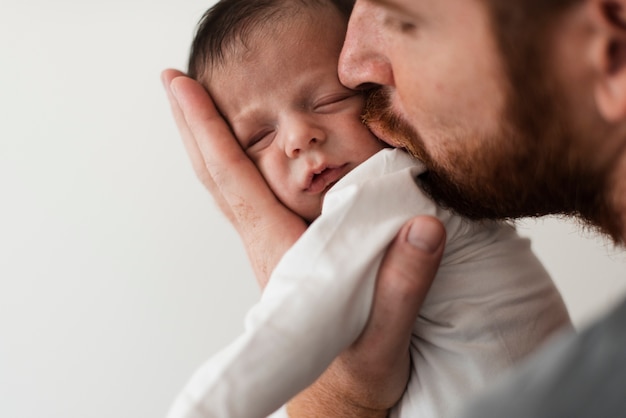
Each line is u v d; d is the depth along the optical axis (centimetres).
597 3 67
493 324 107
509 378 56
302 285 96
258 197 121
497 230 111
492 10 74
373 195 100
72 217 253
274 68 121
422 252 96
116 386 250
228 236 246
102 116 251
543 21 70
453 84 80
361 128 117
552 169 77
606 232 81
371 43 97
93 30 254
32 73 254
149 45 250
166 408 248
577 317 217
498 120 79
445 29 79
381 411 111
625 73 68
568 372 52
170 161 248
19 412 252
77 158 253
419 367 109
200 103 127
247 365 94
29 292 253
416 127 91
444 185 95
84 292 252
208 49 128
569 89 72
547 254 220
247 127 124
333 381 109
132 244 250
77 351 251
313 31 122
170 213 248
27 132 254
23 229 254
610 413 50
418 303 99
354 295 97
